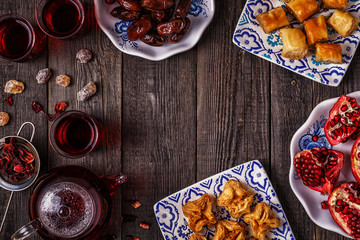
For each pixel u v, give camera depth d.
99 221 0.73
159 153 0.81
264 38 0.77
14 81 0.80
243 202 0.76
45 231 0.72
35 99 0.81
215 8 0.79
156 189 0.81
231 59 0.80
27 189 0.81
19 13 0.80
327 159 0.76
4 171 0.78
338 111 0.75
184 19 0.74
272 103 0.79
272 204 0.78
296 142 0.77
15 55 0.77
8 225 0.81
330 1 0.75
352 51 0.76
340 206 0.75
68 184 0.71
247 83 0.80
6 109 0.81
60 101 0.81
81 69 0.81
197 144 0.80
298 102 0.79
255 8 0.77
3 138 0.77
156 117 0.81
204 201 0.77
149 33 0.75
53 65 0.81
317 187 0.76
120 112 0.81
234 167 0.78
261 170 0.78
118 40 0.78
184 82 0.80
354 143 0.75
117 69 0.80
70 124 0.77
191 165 0.81
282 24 0.76
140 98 0.81
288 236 0.77
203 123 0.80
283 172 0.79
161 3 0.72
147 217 0.81
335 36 0.77
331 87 0.79
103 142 0.81
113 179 0.76
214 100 0.80
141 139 0.81
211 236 0.79
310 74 0.77
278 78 0.79
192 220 0.77
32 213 0.73
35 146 0.81
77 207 0.71
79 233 0.72
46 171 0.79
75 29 0.76
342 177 0.78
